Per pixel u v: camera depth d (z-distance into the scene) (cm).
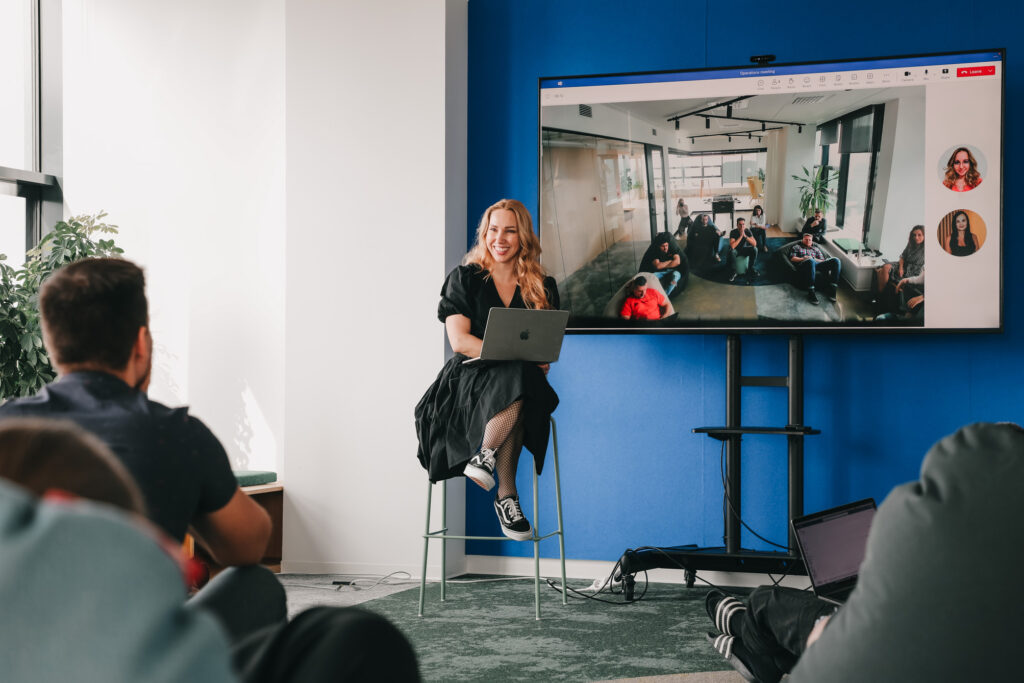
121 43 506
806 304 410
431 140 443
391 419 444
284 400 455
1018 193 405
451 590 407
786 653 216
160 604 50
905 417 414
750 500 427
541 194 435
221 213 491
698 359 434
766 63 414
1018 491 106
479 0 464
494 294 362
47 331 136
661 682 262
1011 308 404
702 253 419
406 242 445
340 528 446
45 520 50
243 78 490
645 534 436
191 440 135
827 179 408
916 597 106
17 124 509
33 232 511
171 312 495
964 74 396
